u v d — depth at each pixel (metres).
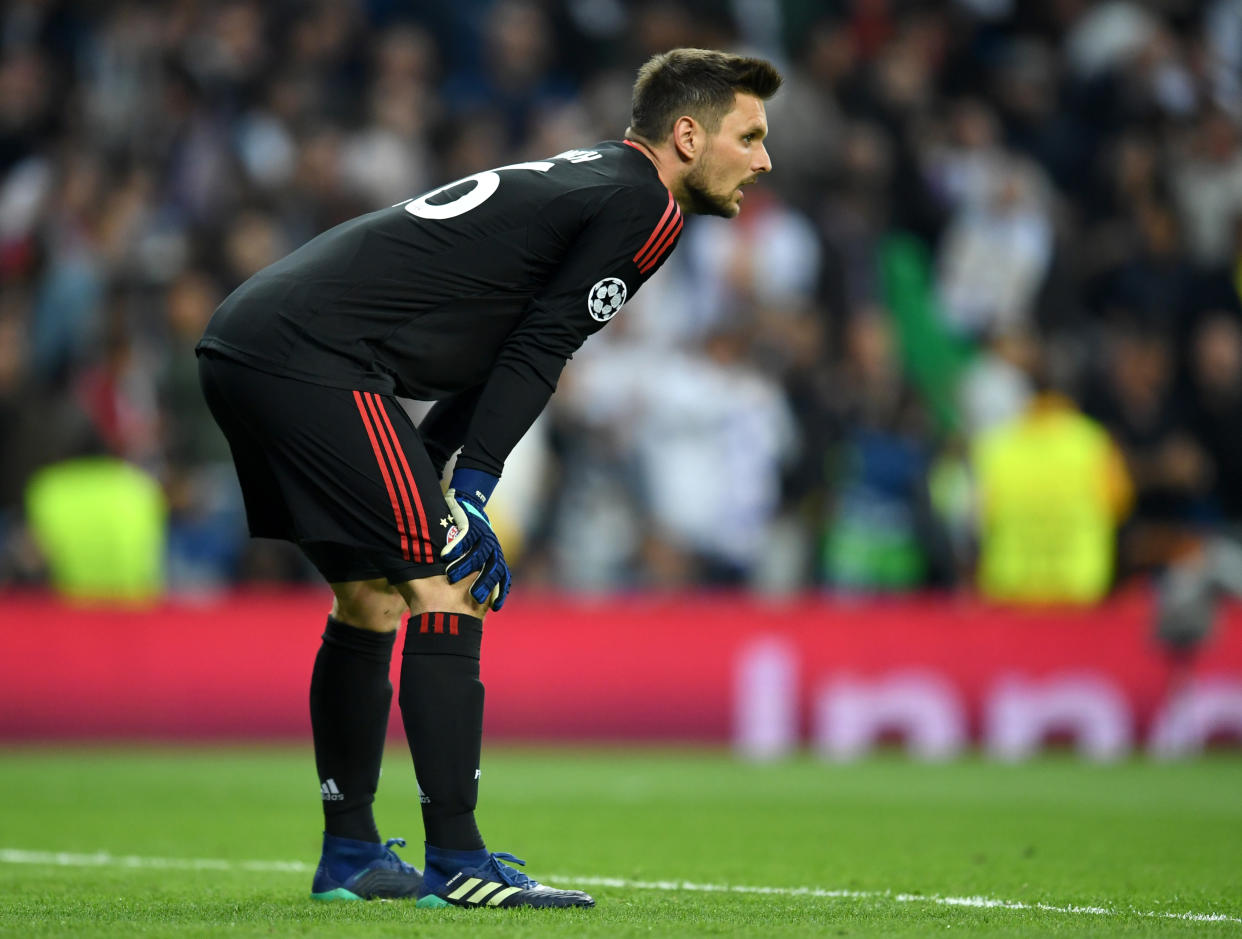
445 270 11.73
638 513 39.75
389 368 11.74
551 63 49.88
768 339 41.81
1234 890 13.62
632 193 11.96
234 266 42.16
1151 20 51.28
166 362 38.44
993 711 35.78
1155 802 24.25
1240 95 51.75
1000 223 46.47
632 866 15.95
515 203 11.86
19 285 43.69
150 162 46.34
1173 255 47.19
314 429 11.42
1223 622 35.84
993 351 43.41
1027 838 19.03
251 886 13.77
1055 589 37.91
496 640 35.97
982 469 38.38
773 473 39.88
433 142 47.00
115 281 42.75
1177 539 39.66
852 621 36.09
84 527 36.31
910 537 37.81
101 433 37.22
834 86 48.06
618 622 36.19
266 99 47.28
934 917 11.27
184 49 47.50
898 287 45.28
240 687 35.69
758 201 44.78
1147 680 35.84
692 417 39.88
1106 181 49.00
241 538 38.16
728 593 39.59
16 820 21.00
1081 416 42.25
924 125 48.25
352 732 12.56
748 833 19.75
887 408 38.50
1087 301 47.34
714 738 35.81
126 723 35.34
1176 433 41.81
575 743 35.84
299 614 35.84
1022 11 52.12
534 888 11.53
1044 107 50.53
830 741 35.66
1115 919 11.30
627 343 41.44
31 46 48.47
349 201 44.59
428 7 50.03
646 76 12.59
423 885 11.58
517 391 11.64
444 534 11.61
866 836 19.30
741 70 12.45
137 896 12.80
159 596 37.28
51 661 35.22
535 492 39.78
